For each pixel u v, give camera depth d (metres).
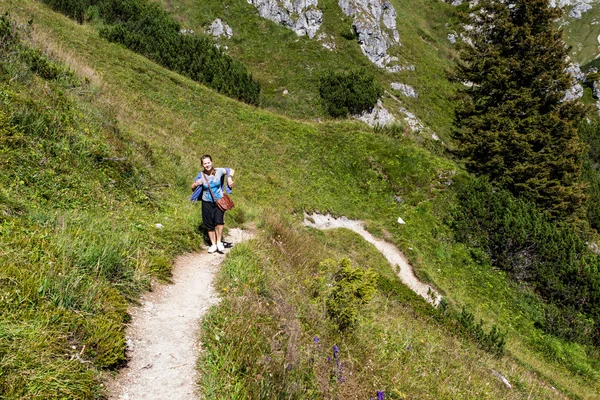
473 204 21.42
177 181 11.96
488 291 17.66
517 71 28.31
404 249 18.38
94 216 7.08
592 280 17.56
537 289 18.56
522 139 25.97
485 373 8.70
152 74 23.80
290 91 33.72
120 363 3.86
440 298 15.98
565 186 27.14
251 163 20.02
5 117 7.89
